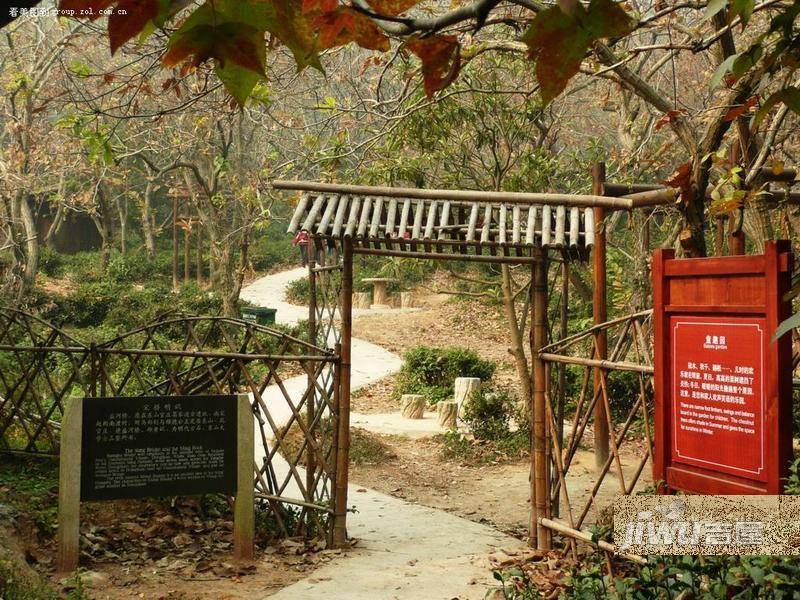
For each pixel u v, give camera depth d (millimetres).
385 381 16469
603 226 8203
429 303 28734
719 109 5105
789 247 3697
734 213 6969
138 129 17359
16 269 23312
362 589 4992
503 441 10719
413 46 843
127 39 632
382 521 7156
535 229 6129
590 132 20781
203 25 662
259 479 6320
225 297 20609
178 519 6234
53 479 6395
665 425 4332
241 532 5656
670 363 4328
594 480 8664
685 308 4203
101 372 6535
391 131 9773
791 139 9109
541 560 5641
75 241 39750
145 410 5531
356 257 33500
